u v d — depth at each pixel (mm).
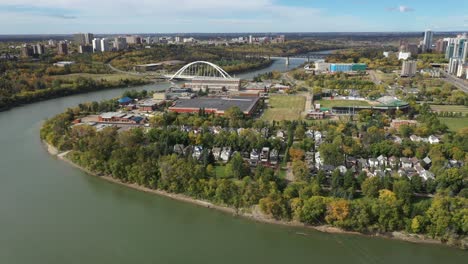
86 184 133375
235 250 95312
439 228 95625
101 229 104375
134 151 140875
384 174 128250
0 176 138875
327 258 92250
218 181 120250
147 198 123375
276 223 107000
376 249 95500
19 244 96875
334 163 136000
